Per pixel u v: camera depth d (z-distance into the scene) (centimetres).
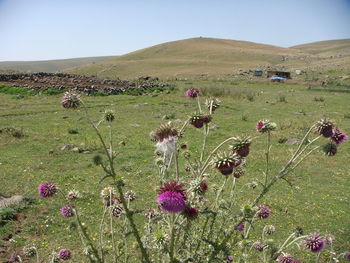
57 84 3394
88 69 9256
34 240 614
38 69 16388
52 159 1147
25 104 2359
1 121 1748
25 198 771
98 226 663
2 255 558
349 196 915
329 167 1164
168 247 278
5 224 659
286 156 1259
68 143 1359
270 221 742
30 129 1585
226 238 285
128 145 1368
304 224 738
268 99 3072
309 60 10481
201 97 3036
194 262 277
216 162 275
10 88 2978
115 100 2741
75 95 265
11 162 1078
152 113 2195
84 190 862
